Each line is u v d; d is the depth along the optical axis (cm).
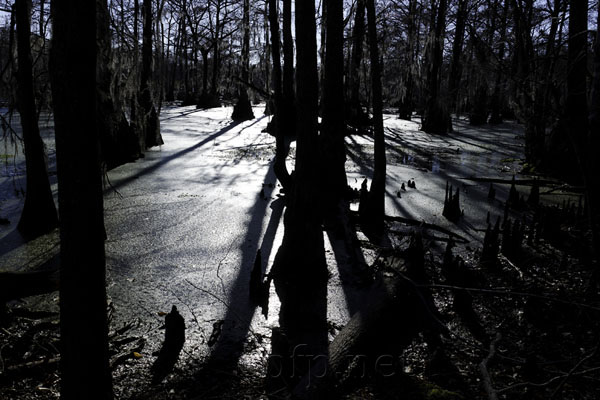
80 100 252
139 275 621
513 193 1026
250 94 2922
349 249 726
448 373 424
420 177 1334
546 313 531
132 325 498
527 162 1515
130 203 959
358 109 2580
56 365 415
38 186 765
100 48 851
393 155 1753
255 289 562
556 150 1374
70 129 254
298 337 482
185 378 411
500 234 848
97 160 266
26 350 439
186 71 4588
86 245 269
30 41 736
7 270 582
